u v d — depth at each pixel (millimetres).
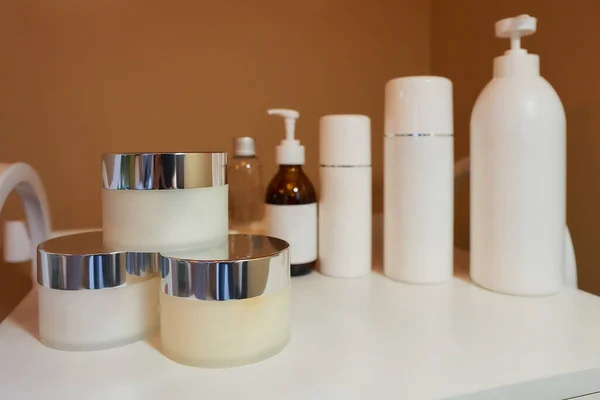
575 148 587
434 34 806
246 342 344
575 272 528
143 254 380
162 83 707
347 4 774
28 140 670
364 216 556
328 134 547
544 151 466
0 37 653
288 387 312
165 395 305
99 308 370
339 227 551
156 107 707
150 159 380
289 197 550
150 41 700
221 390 310
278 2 744
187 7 709
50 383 321
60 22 669
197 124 722
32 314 451
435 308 454
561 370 332
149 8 697
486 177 491
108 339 373
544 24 616
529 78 475
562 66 595
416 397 300
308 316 436
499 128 475
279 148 556
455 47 759
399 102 518
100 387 316
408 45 805
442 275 528
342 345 374
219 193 406
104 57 686
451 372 330
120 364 348
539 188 469
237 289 341
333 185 549
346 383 317
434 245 522
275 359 352
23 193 508
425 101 509
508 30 477
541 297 479
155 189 381
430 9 807
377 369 335
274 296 357
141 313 386
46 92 671
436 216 520
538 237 472
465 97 740
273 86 749
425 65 811
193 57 715
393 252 541
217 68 725
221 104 729
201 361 342
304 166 767
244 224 637
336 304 467
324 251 563
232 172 632
